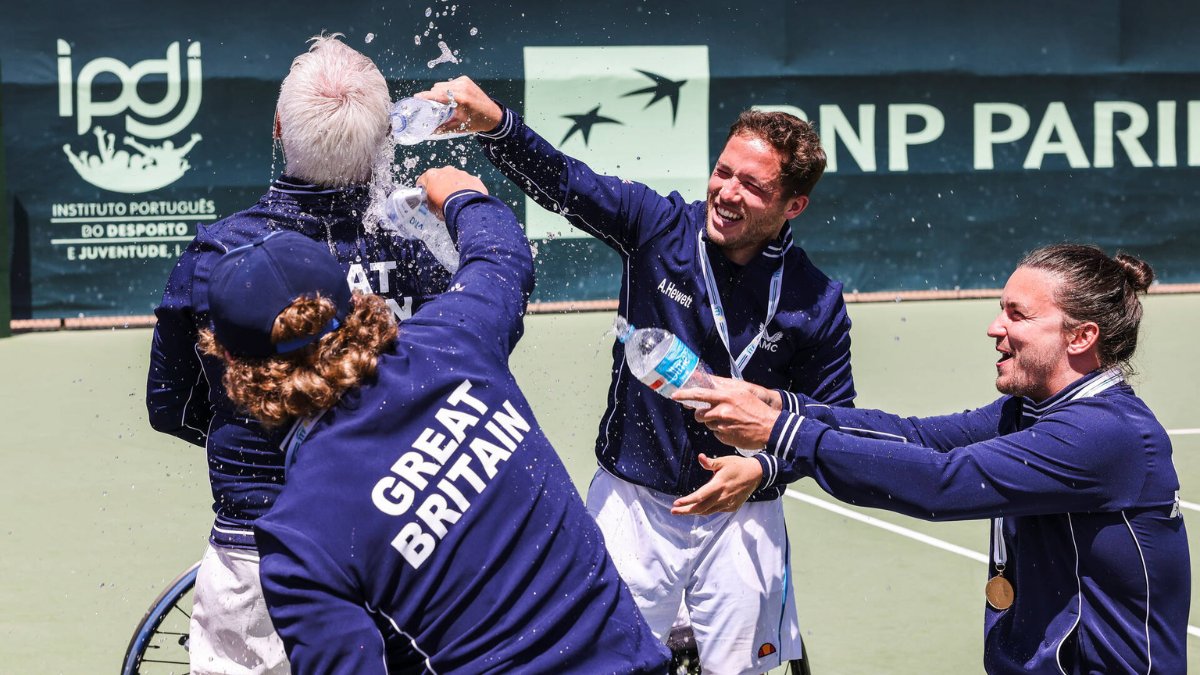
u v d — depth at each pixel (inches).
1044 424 94.7
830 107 454.9
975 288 470.3
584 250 448.8
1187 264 481.4
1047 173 468.8
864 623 178.7
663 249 123.0
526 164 122.4
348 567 69.4
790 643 133.1
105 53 416.5
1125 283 96.9
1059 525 96.9
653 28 440.8
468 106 118.9
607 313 451.8
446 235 98.4
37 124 415.5
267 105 424.5
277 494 99.0
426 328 77.5
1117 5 464.8
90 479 252.7
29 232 420.2
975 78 461.1
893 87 457.4
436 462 72.6
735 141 117.0
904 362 371.9
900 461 94.6
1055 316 96.0
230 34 420.2
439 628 71.7
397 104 114.9
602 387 335.0
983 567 203.0
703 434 122.9
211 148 423.8
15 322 425.1
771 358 123.6
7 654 164.7
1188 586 96.3
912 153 461.7
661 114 444.1
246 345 72.2
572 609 74.7
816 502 240.5
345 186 99.7
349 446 71.6
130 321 429.1
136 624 176.2
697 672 136.6
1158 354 379.6
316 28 422.9
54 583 192.2
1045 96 466.0
